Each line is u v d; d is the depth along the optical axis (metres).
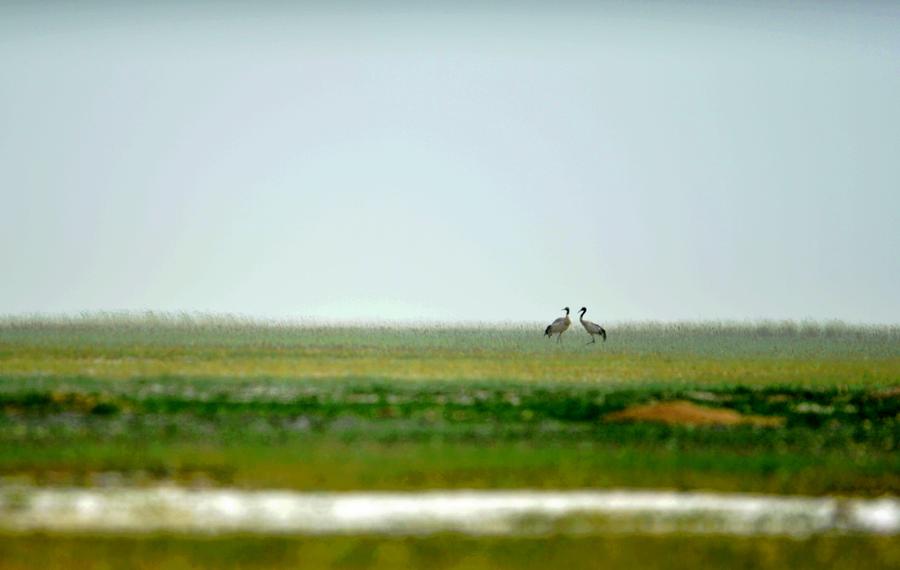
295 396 160.50
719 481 110.12
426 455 117.50
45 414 140.88
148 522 92.31
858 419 154.00
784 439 134.25
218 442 124.06
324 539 87.94
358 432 131.75
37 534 88.25
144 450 117.75
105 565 82.31
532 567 83.94
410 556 85.06
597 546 88.38
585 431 135.38
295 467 110.75
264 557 84.25
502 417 146.00
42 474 107.50
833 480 112.19
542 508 98.62
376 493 102.75
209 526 91.44
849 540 92.31
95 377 180.88
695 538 91.00
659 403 156.38
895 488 110.12
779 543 90.81
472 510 97.56
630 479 109.62
